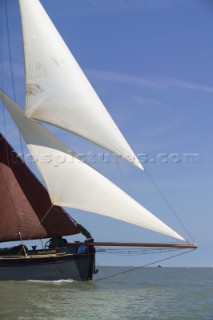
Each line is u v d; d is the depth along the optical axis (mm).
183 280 51188
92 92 35719
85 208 34719
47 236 35312
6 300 25047
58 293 27984
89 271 34219
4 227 35250
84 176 35094
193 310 23875
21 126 36750
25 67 35938
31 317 20859
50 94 35719
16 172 35781
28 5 36344
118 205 34094
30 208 35469
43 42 35969
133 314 22406
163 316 22094
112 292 30172
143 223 33469
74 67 35938
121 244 34625
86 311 22703
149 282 44156
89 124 35000
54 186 35219
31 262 32844
